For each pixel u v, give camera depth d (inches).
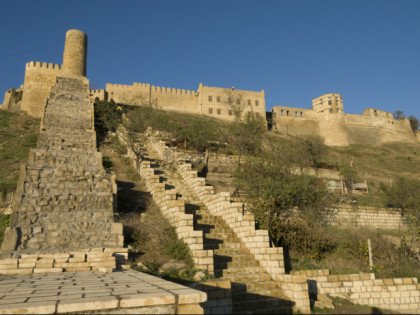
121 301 141.1
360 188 1104.2
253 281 374.6
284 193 628.7
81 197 526.9
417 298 421.7
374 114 3110.2
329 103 2866.6
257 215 596.4
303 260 522.9
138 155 840.9
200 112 2514.8
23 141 1108.5
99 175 609.6
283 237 560.1
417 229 602.5
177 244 446.0
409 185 1024.2
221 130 1412.4
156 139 987.3
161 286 190.7
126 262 381.7
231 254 431.8
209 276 353.1
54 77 2028.8
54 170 572.7
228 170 914.1
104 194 550.6
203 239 450.6
